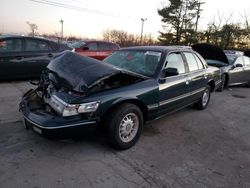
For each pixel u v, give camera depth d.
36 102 3.37
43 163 2.84
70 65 3.23
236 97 7.51
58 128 2.71
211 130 4.35
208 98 5.67
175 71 3.64
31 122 2.86
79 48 10.62
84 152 3.16
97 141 3.49
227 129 4.46
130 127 3.29
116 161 2.99
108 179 2.62
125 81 3.33
